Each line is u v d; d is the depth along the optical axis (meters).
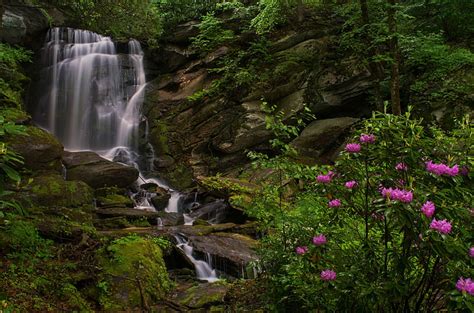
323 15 14.55
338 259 2.97
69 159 9.98
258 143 12.41
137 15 16.89
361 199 3.02
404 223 2.35
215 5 16.25
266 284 4.23
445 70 11.35
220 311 4.73
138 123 14.05
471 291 2.21
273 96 13.20
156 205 10.47
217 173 12.38
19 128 3.58
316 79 12.91
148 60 15.84
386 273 2.71
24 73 12.38
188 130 13.76
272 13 13.33
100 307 4.71
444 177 2.57
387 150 2.79
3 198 6.34
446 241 2.33
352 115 12.98
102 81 14.23
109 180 9.80
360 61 12.17
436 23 12.72
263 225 4.14
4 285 4.21
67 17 14.84
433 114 10.98
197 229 8.24
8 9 12.27
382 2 9.71
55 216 6.81
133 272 5.32
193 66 15.06
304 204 3.79
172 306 5.07
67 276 4.82
